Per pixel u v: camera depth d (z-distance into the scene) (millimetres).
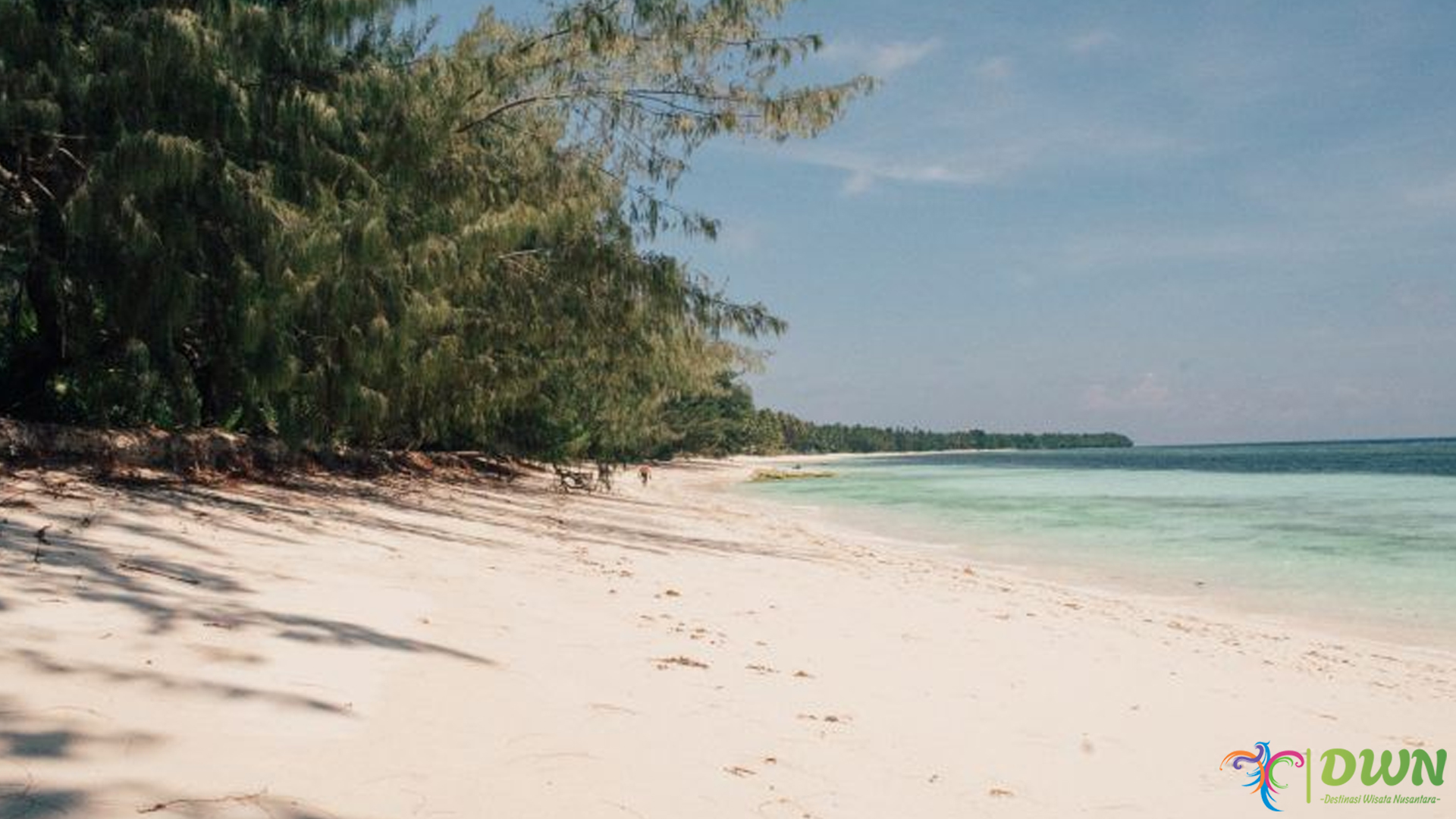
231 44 10070
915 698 5602
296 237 10086
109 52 9336
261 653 4328
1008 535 22375
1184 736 5438
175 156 8914
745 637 6867
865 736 4688
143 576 5434
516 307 15969
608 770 3635
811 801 3680
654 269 15445
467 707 4121
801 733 4578
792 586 10328
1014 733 5086
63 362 11227
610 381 21344
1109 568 16172
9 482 8164
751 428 111000
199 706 3533
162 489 9711
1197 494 42062
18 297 11688
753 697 5117
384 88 11484
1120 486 51938
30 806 2557
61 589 4781
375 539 9289
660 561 11484
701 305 15852
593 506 21219
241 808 2766
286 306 10773
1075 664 7305
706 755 4027
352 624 5227
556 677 4887
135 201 9391
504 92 15305
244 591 5574
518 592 7465
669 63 15469
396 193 12156
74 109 9438
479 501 17031
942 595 10828
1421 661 9070
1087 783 4398
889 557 16078
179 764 3002
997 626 8805
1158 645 8648
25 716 3143
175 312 9984
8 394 11234
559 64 15570
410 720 3826
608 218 15812
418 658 4770
